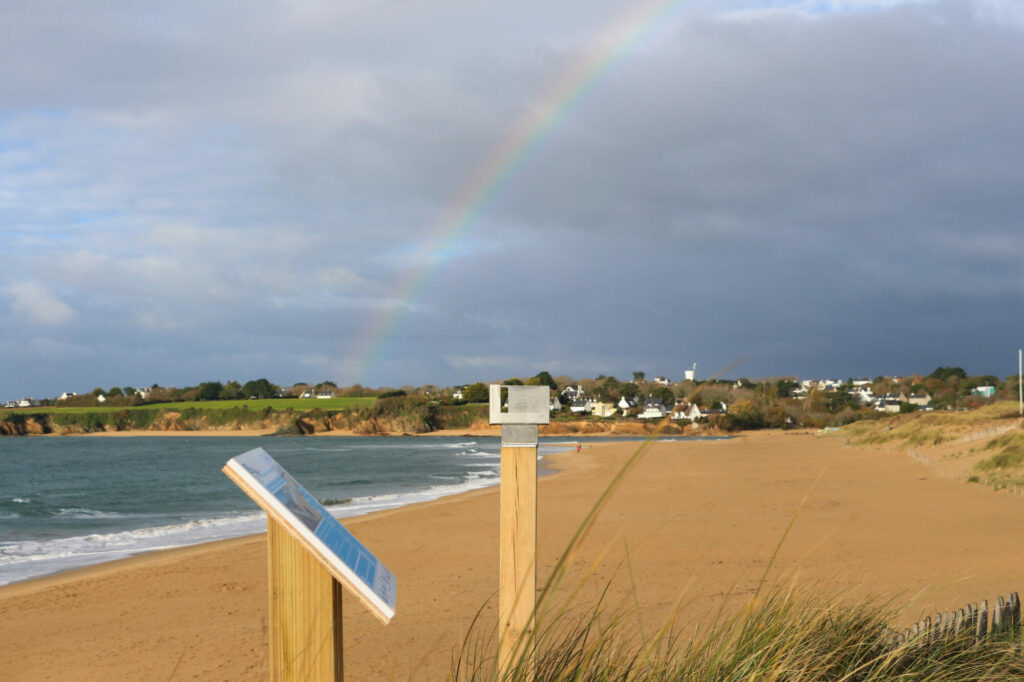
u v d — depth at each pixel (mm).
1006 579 10742
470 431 166625
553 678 2547
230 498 39125
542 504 25672
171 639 10258
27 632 11078
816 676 3252
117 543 21625
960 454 37469
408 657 7988
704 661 2998
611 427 139000
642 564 13211
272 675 1381
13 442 146750
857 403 152125
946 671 3781
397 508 28641
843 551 14219
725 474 39156
